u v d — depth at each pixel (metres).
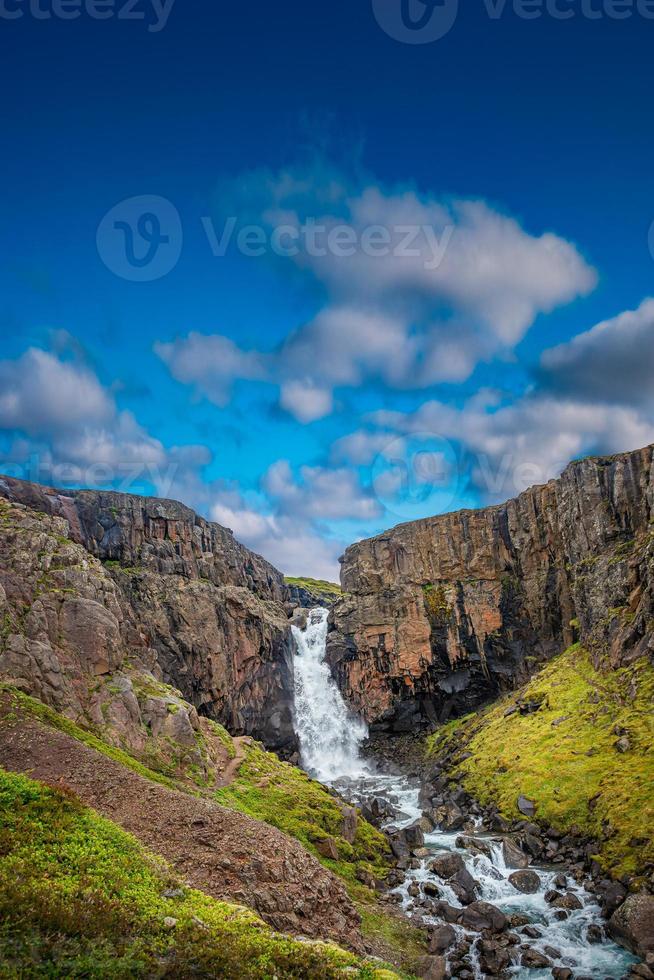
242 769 57.03
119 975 18.89
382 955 33.34
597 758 55.56
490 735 71.94
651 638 62.81
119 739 49.53
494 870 46.31
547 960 34.53
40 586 54.59
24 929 20.03
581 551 82.06
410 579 102.62
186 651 81.88
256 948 23.19
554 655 87.31
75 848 27.02
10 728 40.41
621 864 41.78
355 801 66.88
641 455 77.25
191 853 32.53
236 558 104.12
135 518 88.25
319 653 108.44
